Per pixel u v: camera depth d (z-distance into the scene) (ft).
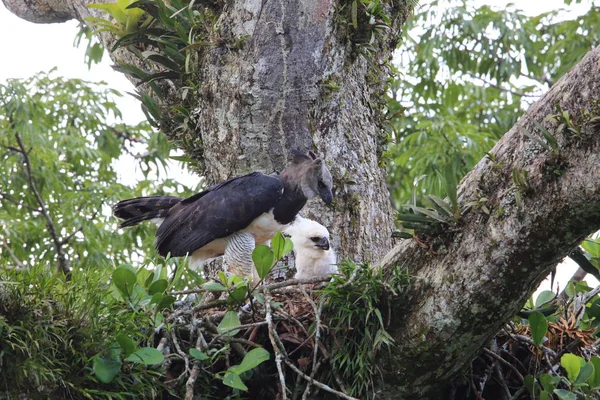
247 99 36.47
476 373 29.63
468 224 26.37
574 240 24.90
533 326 28.22
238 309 28.91
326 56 36.96
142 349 25.89
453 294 26.37
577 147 24.18
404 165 68.08
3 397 24.21
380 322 26.99
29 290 25.72
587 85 24.50
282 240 28.30
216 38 36.96
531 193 24.93
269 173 36.65
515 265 25.46
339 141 37.11
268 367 28.94
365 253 36.63
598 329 30.37
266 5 36.63
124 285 27.25
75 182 69.05
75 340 25.86
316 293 29.96
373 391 27.73
